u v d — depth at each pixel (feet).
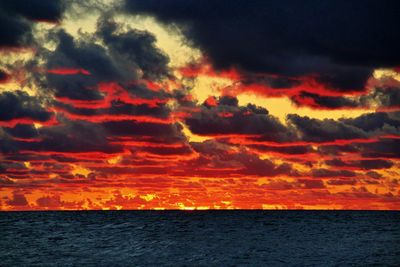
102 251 237.04
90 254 226.17
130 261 206.59
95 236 309.42
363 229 363.76
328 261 206.59
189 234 322.34
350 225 410.11
